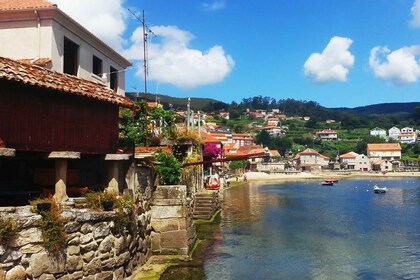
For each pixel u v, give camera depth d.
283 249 21.91
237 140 167.12
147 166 17.12
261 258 19.53
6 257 9.09
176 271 16.05
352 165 174.50
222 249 21.02
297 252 21.38
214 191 36.53
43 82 11.16
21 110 10.88
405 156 184.88
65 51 19.22
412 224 32.75
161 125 28.55
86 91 12.91
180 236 17.53
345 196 64.69
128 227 13.76
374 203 52.56
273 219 33.53
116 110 15.19
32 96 11.27
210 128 126.88
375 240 25.59
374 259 20.50
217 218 32.88
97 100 13.55
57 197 12.02
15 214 9.47
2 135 10.30
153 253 17.36
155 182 18.11
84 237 11.20
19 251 9.38
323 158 178.88
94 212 11.63
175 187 17.72
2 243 9.03
